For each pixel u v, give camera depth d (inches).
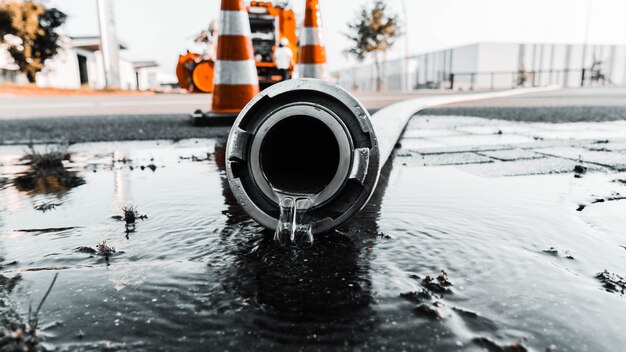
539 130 213.5
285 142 69.4
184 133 213.0
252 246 60.6
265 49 426.9
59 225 73.4
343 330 39.4
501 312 42.3
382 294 45.9
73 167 131.3
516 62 2063.2
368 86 2301.9
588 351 36.3
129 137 202.4
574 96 574.2
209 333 39.2
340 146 59.2
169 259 56.6
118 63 1177.4
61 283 49.7
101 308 43.8
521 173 112.8
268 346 37.2
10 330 39.6
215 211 79.8
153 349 36.9
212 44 529.3
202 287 48.1
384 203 83.7
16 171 126.6
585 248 59.5
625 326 39.9
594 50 2261.3
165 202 87.5
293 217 59.4
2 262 56.8
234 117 234.4
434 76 2383.1
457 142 175.2
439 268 52.7
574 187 96.7
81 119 300.4
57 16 1237.7
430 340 37.7
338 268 52.7
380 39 1338.6
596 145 158.9
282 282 49.1
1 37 1120.8
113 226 72.1
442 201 85.0
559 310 42.6
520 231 66.7
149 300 45.3
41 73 1321.4
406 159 136.9
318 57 285.9
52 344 37.8
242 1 225.1
